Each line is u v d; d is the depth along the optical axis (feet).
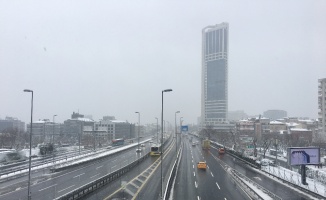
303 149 161.79
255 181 169.68
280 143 456.45
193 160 266.98
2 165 202.80
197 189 143.23
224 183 159.12
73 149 365.81
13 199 118.73
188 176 181.06
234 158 285.23
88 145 459.32
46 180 162.61
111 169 207.31
